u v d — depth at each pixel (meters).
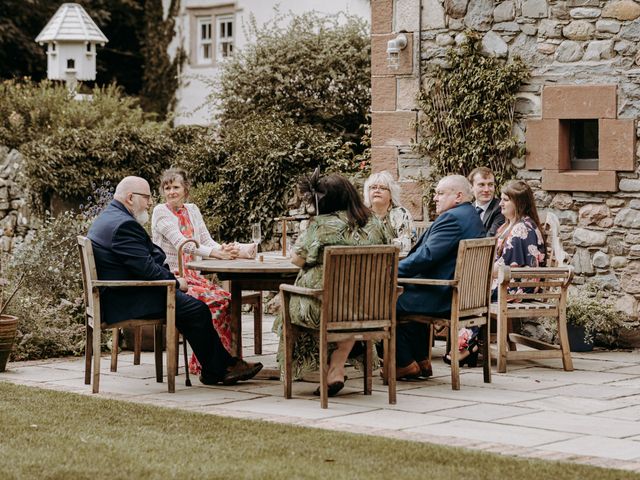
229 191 12.45
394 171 9.99
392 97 9.95
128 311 6.69
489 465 4.60
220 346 6.90
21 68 21.16
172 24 19.83
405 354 7.06
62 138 14.35
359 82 14.45
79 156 14.27
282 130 12.48
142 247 6.75
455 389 6.71
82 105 15.71
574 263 9.09
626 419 5.79
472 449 4.98
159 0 20.05
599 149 8.90
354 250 6.04
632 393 6.64
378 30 9.98
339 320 6.12
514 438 5.29
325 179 6.32
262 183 12.16
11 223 14.74
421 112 9.84
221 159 12.73
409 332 7.09
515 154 9.33
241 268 6.66
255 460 4.71
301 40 14.54
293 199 11.95
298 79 14.40
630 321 8.81
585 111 8.95
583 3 8.95
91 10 20.28
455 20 9.59
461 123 9.58
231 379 6.89
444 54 9.65
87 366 6.98
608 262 8.93
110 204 6.94
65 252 9.60
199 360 6.92
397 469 4.54
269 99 14.52
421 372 7.21
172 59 19.84
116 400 6.27
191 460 4.71
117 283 6.58
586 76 8.97
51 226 9.96
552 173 9.12
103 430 5.35
